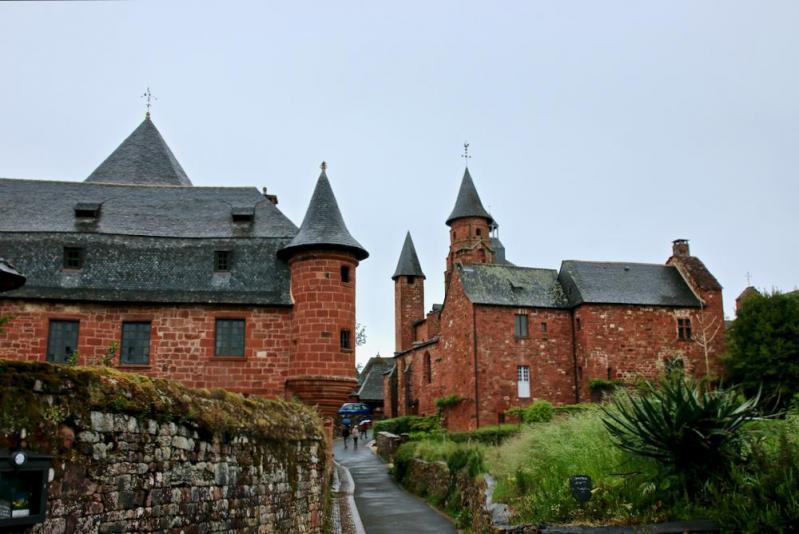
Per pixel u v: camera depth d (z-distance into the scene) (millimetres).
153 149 37906
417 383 62875
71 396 7672
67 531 7434
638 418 12445
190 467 10109
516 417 48438
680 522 10766
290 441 15344
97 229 29938
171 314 28328
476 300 50750
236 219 31422
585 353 50312
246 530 12195
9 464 6660
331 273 28984
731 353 49281
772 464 10953
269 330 28828
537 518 12586
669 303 52219
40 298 27391
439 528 22766
